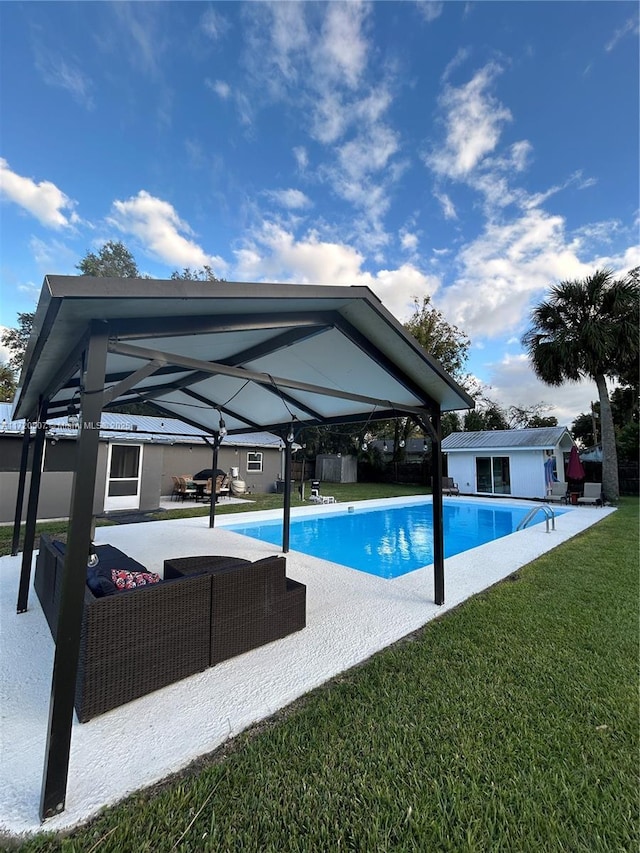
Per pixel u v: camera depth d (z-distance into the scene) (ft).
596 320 48.16
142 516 36.45
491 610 14.35
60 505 35.81
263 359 14.52
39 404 13.91
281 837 5.72
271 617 11.89
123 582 10.71
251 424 26.45
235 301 8.30
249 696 9.17
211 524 30.04
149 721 8.30
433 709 8.57
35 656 10.92
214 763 7.18
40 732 8.03
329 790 6.52
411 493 66.28
